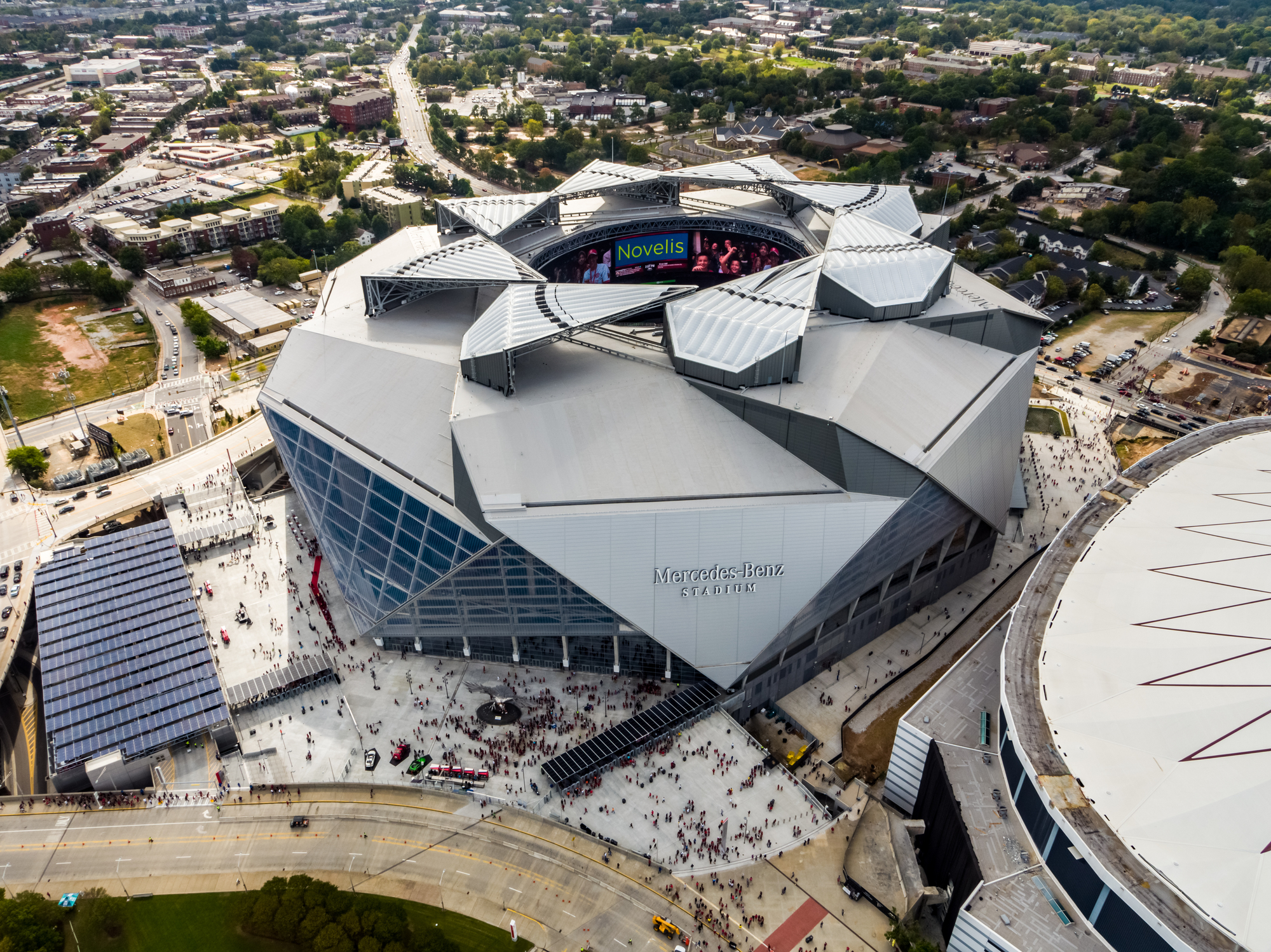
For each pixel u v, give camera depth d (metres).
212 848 105.81
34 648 146.50
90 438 197.50
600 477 123.81
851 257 164.62
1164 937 75.44
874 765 119.00
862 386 133.12
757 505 119.88
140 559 148.50
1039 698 98.81
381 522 132.50
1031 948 82.69
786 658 128.38
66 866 103.69
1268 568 103.19
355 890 100.62
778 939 94.81
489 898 99.56
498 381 135.50
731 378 133.00
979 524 144.75
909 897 96.81
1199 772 85.12
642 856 103.06
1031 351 160.25
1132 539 116.12
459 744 117.81
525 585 122.69
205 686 122.94
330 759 116.19
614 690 127.12
